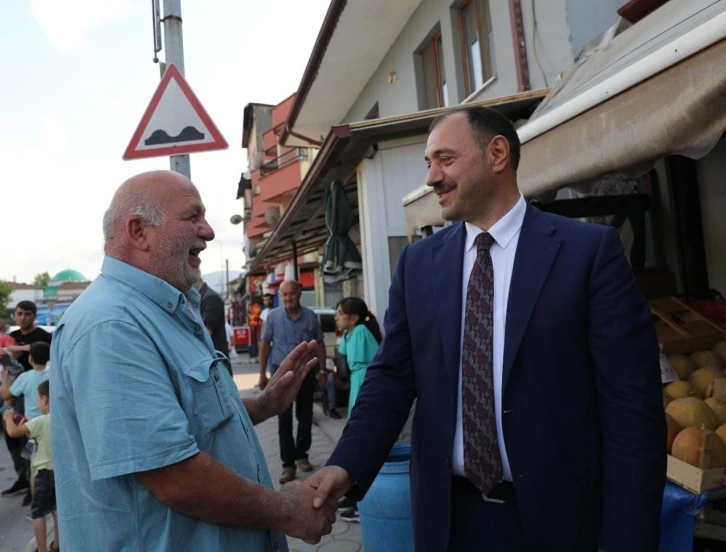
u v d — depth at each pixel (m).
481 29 7.59
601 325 1.57
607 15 5.70
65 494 1.42
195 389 1.50
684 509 2.29
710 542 2.52
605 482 1.55
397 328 1.96
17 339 6.57
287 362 2.13
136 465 1.28
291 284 5.66
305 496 1.68
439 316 1.77
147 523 1.37
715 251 4.37
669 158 4.50
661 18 3.26
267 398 2.07
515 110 5.58
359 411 1.92
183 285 1.66
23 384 5.04
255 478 1.59
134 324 1.43
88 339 1.38
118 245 1.59
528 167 2.83
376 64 11.16
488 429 1.64
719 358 3.26
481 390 1.66
